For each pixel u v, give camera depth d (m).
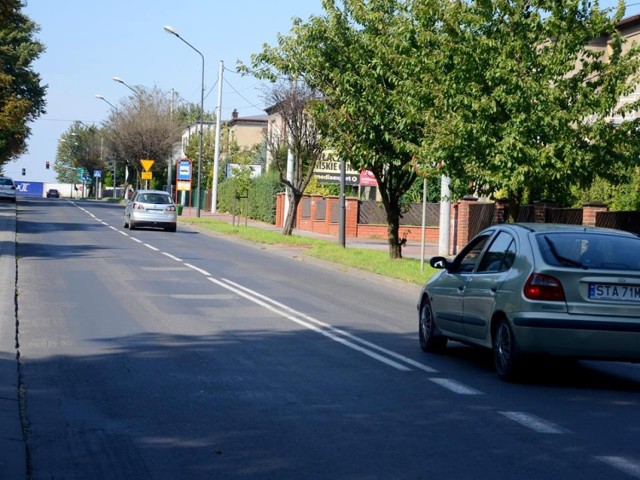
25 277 21.41
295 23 30.02
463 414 9.08
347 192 63.31
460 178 21.31
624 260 10.76
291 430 8.26
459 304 12.14
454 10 20.84
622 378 11.73
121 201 95.62
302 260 31.58
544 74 20.50
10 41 81.25
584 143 20.83
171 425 8.38
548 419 8.94
